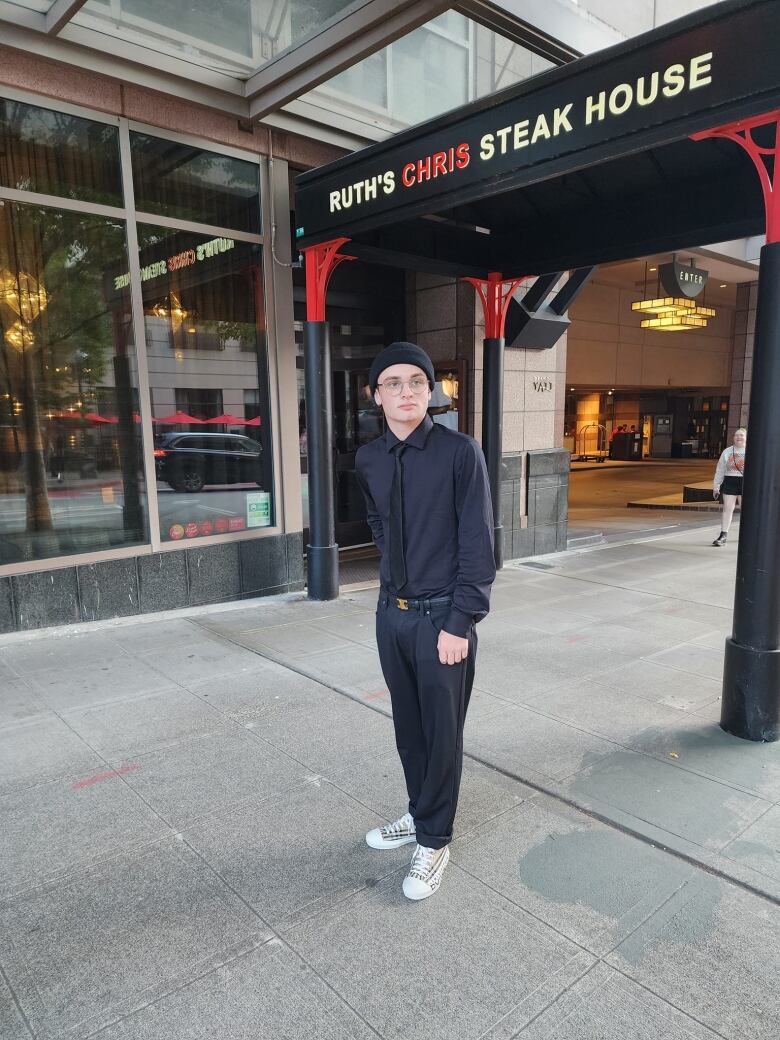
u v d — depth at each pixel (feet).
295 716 12.65
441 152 14.51
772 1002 6.50
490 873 8.34
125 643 16.62
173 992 6.63
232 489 20.56
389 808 9.70
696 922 7.52
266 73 17.43
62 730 12.09
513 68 24.77
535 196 19.53
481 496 7.46
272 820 9.42
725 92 10.22
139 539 18.84
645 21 24.13
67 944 7.23
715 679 14.48
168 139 18.35
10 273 16.39
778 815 9.51
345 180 16.83
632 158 16.81
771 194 10.57
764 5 9.66
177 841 8.97
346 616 19.02
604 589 22.33
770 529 11.19
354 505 27.37
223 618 18.79
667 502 47.06
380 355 7.61
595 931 7.39
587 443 104.78
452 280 24.84
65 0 14.16
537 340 25.76
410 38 22.06
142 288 18.25
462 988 6.66
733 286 54.75
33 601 17.24
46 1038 6.15
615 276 55.62
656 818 9.43
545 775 10.57
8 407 16.65
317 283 18.89
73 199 16.97
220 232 19.51
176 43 17.11
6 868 8.45
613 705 13.15
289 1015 6.38
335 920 7.56
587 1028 6.23
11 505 16.84
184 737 11.84
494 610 19.83
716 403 100.01
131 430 18.45
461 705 7.95
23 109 16.16
